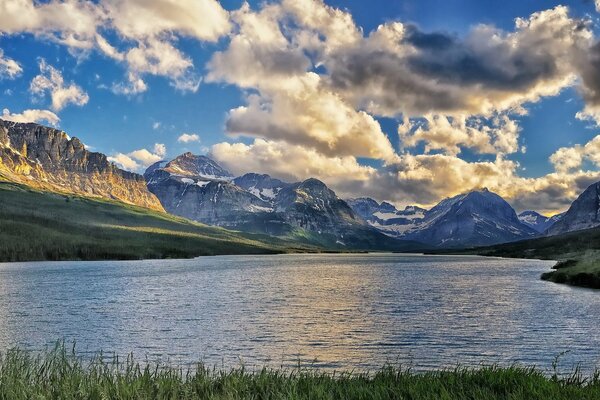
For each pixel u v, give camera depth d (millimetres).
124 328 45906
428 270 158625
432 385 15695
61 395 14812
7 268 174750
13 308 60875
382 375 18297
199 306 62969
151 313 56375
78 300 70375
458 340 39750
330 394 14758
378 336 41531
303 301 68812
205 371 18984
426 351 35844
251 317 52844
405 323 48438
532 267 168000
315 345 38062
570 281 91812
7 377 16453
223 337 41312
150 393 15094
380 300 69562
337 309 59625
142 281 108750
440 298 71750
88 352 35312
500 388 15703
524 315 52875
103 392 14953
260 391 16141
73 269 166875
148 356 34281
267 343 38750
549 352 35156
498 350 35875
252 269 168500
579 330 43688
